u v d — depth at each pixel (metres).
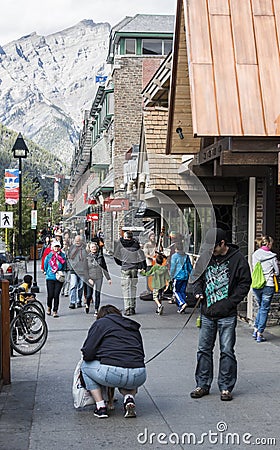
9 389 7.95
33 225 21.23
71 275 15.45
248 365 9.35
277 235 13.52
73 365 9.37
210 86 10.39
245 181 14.41
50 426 6.46
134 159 9.86
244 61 10.64
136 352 6.72
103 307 7.16
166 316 10.50
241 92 10.39
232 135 10.11
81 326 12.88
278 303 12.88
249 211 13.97
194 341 11.05
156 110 15.48
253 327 12.84
